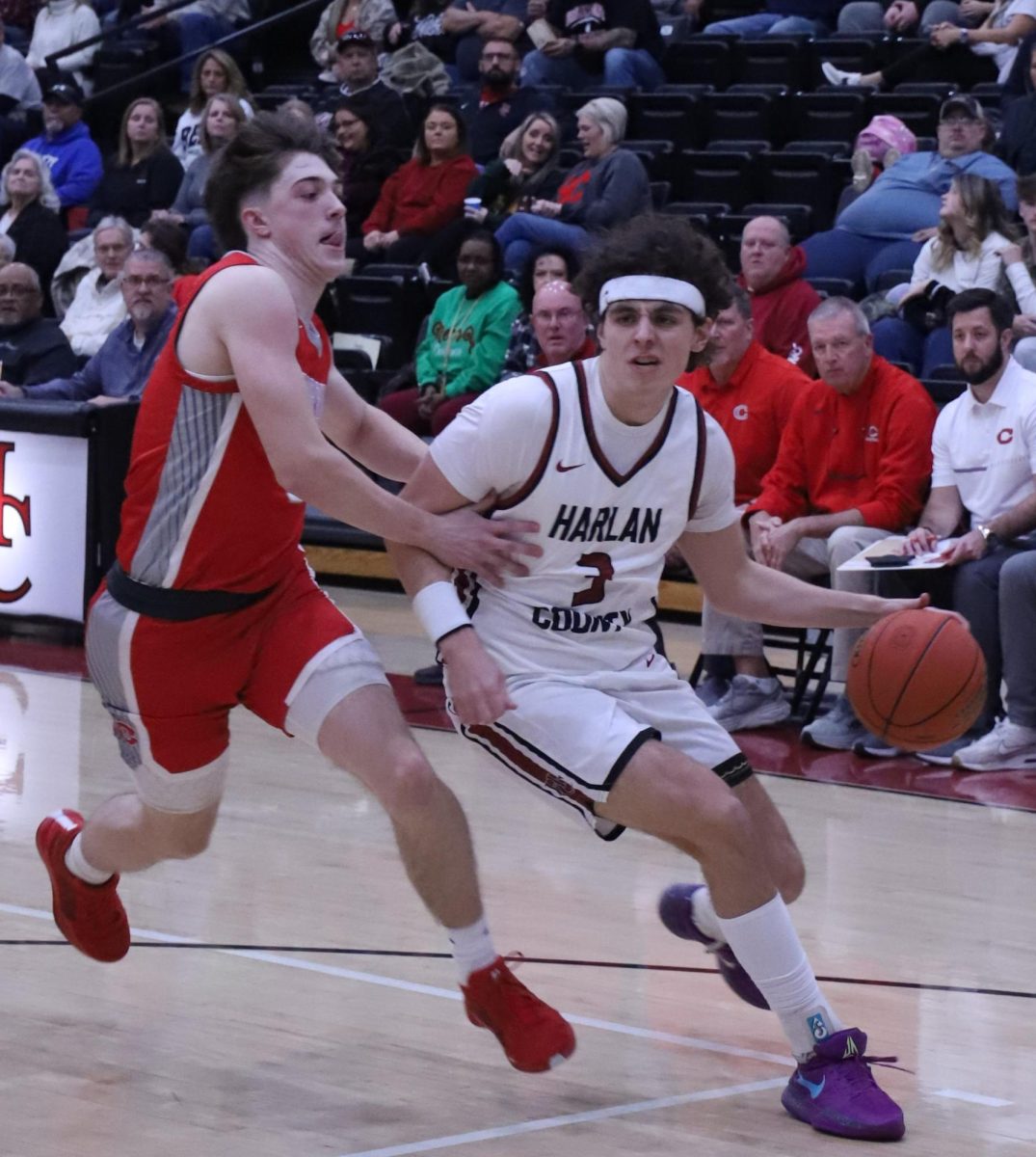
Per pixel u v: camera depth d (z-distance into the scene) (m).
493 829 7.71
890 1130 4.20
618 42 18.06
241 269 4.36
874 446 10.03
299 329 4.45
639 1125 4.26
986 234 12.10
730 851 4.29
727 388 10.76
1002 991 5.55
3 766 8.69
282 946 5.82
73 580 12.50
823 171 15.93
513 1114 4.32
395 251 15.95
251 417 4.36
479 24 19.12
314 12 21.98
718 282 4.38
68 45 21.53
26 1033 4.86
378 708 4.39
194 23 20.89
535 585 4.55
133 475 4.57
